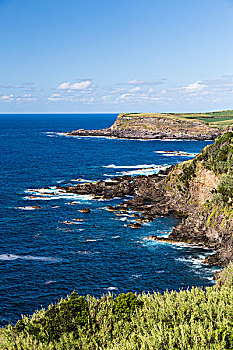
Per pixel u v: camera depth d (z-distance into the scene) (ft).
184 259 223.71
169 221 295.28
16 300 176.35
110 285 191.83
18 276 199.62
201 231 262.26
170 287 189.98
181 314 138.31
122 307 146.72
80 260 221.25
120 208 323.57
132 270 209.05
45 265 213.46
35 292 183.93
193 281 196.24
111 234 264.93
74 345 124.67
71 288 188.34
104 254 230.27
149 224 287.28
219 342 119.75
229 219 246.88
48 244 245.04
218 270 206.80
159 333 121.80
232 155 297.53
